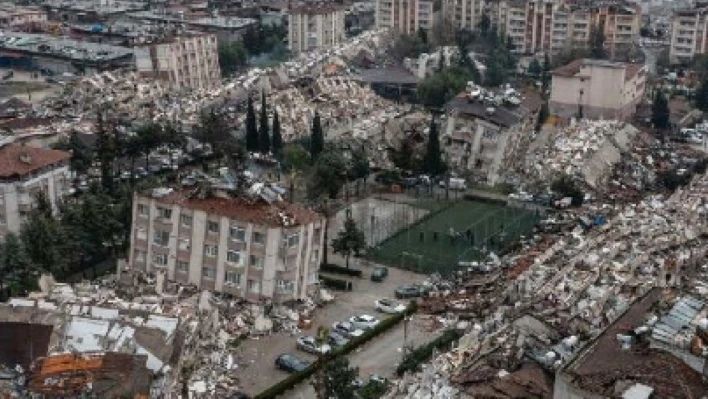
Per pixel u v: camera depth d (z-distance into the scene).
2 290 144.38
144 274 151.50
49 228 150.50
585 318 120.38
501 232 182.62
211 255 146.75
